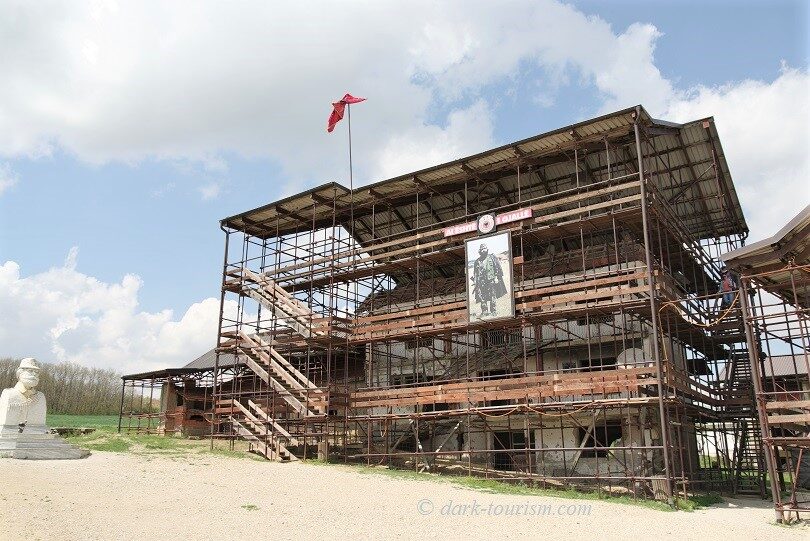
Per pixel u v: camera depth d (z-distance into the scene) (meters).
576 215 32.66
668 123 28.23
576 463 26.95
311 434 31.72
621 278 26.17
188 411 43.31
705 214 35.22
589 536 15.73
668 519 19.33
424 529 15.85
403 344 37.94
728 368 34.94
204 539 13.95
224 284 37.69
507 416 29.22
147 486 20.55
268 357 34.72
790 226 19.41
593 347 30.88
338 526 15.87
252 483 22.61
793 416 19.58
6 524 13.95
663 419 23.59
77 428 43.25
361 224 40.34
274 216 37.88
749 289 25.45
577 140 28.38
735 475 32.16
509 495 22.48
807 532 17.86
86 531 14.01
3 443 24.20
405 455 29.73
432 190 34.06
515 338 33.03
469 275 29.80
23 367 25.78
